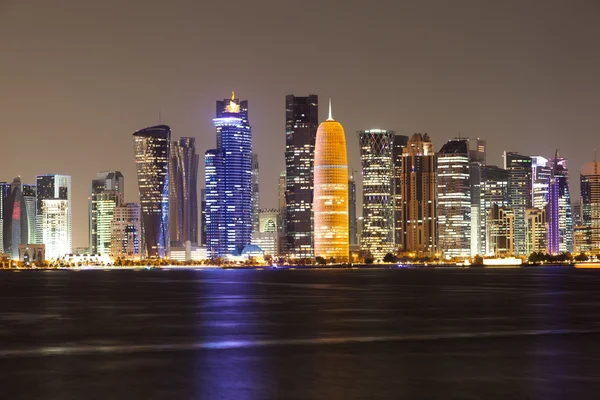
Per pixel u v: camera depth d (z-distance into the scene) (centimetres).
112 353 6700
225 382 5162
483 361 6050
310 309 12512
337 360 6147
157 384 5109
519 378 5259
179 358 6331
